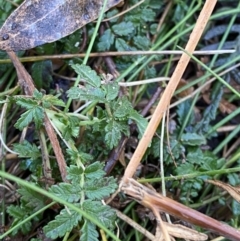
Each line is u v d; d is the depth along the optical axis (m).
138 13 0.31
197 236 0.24
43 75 0.30
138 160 0.25
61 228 0.22
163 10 0.33
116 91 0.25
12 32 0.27
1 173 0.21
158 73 0.33
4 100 0.27
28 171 0.30
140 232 0.27
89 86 0.25
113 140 0.25
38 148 0.28
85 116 0.27
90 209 0.23
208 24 0.33
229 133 0.32
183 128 0.31
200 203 0.29
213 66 0.32
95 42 0.31
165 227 0.24
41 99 0.25
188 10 0.32
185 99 0.31
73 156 0.24
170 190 0.29
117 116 0.25
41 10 0.27
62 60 0.31
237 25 0.33
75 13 0.28
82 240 0.22
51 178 0.26
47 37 0.27
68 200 0.23
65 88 0.31
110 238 0.28
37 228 0.27
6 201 0.28
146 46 0.31
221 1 0.33
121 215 0.27
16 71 0.29
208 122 0.31
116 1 0.29
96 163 0.23
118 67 0.31
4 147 0.28
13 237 0.26
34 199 0.25
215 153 0.31
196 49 0.33
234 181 0.28
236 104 0.33
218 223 0.24
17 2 0.30
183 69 0.26
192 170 0.28
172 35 0.33
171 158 0.29
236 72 0.32
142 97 0.32
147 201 0.24
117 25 0.30
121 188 0.24
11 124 0.30
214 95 0.32
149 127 0.25
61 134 0.25
